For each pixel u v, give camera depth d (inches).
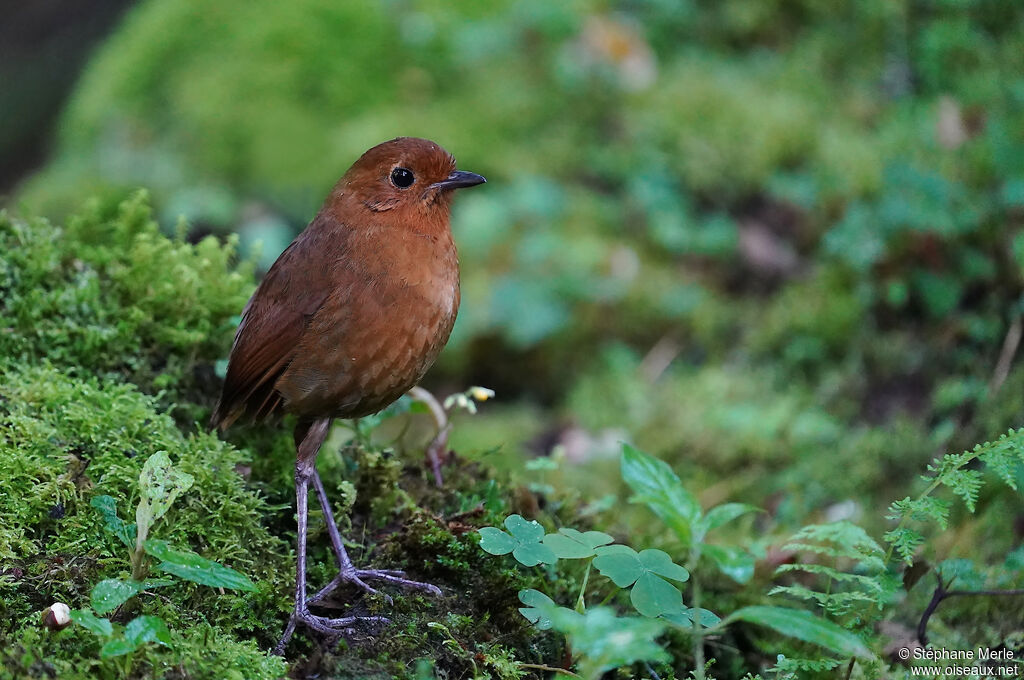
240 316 330.6
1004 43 551.8
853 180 534.0
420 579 269.0
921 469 401.1
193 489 268.5
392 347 270.8
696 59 638.5
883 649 281.0
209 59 671.1
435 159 276.5
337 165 616.7
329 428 281.1
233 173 624.1
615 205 581.0
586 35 638.5
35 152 727.7
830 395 466.0
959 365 441.7
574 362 541.3
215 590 247.3
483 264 564.4
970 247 463.2
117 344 315.0
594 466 454.3
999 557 321.4
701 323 530.3
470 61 655.8
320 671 237.9
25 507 249.9
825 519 380.2
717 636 290.5
